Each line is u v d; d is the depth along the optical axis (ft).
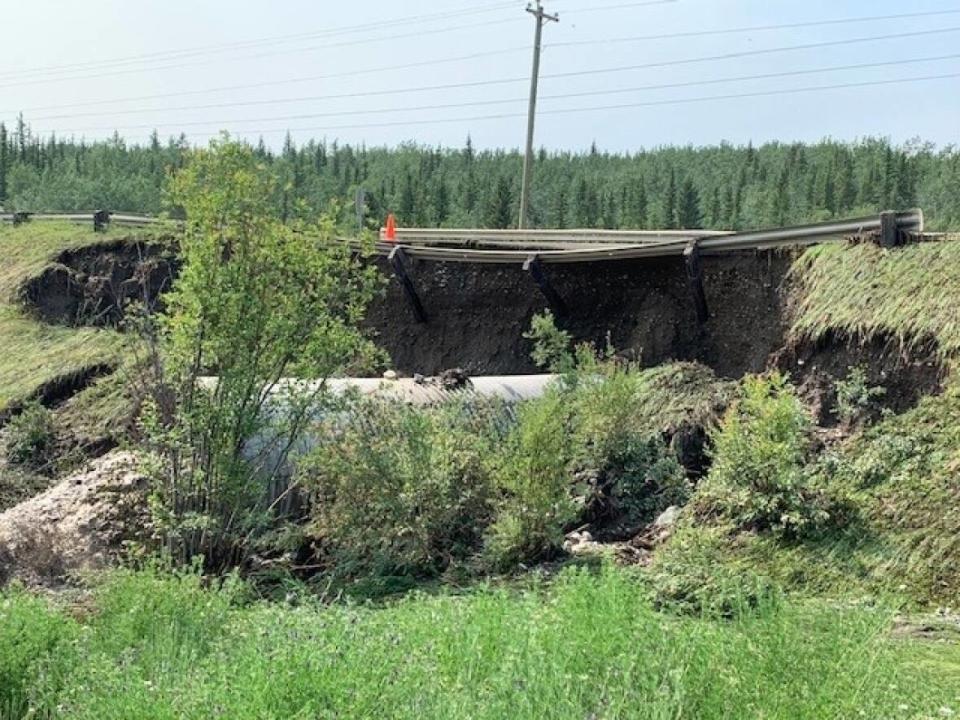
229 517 45.39
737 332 57.36
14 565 43.37
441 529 43.52
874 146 328.70
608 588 23.88
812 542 37.22
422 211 261.24
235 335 45.42
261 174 47.26
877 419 44.27
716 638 21.38
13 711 22.77
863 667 19.76
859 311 47.83
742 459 40.11
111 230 103.30
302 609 27.30
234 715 17.83
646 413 51.42
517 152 431.84
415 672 19.90
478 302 71.51
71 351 81.10
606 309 65.10
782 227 55.26
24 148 338.34
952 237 48.11
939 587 33.88
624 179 374.02
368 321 75.87
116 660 24.22
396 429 45.55
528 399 49.19
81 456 65.72
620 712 19.35
